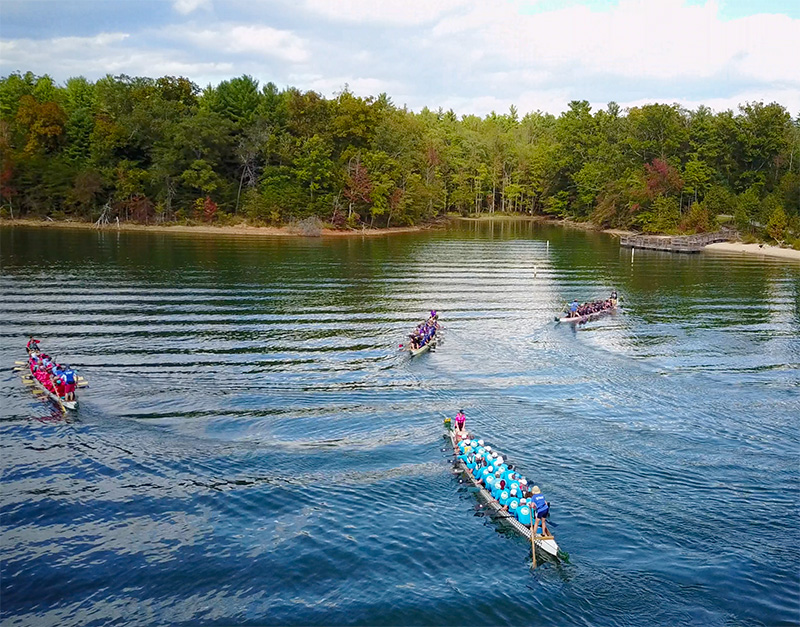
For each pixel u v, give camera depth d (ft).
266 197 503.61
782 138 538.47
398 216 557.33
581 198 650.02
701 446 123.85
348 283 285.64
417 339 181.57
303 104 546.26
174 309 226.17
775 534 95.66
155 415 135.95
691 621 79.25
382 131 564.30
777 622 78.84
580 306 230.07
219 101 542.98
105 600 82.89
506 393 151.84
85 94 552.00
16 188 485.15
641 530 96.48
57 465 114.93
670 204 519.60
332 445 124.06
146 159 515.91
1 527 96.68
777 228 459.73
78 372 159.63
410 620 79.46
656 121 542.57
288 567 89.15
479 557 91.40
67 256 338.34
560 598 83.20
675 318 228.84
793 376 166.20
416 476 112.78
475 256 391.65
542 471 113.60
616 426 133.08
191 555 91.45
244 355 176.04
